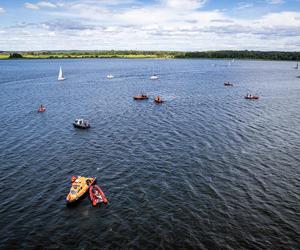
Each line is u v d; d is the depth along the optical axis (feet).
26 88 529.45
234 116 315.78
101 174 179.01
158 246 118.62
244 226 130.41
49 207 146.20
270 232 126.72
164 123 286.66
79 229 129.90
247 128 269.03
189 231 127.13
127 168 186.39
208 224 131.64
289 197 153.17
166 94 466.70
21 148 220.02
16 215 139.54
